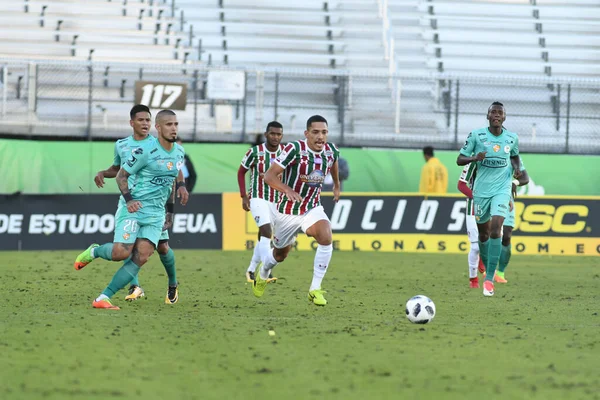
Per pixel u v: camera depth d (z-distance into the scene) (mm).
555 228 64250
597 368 20906
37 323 26906
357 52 86312
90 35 81250
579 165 68312
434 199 64062
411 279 44875
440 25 90312
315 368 20344
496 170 38438
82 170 63969
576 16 92562
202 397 17219
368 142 70812
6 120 66812
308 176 31781
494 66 86062
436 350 23094
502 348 23641
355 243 63562
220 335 25094
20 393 17328
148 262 52531
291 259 56000
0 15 81938
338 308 32375
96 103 71312
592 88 74812
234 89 67062
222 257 56594
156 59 81312
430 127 75438
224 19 87438
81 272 45812
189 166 65500
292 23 88188
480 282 44531
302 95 76625
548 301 36125
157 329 26078
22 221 60375
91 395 17266
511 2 92375
